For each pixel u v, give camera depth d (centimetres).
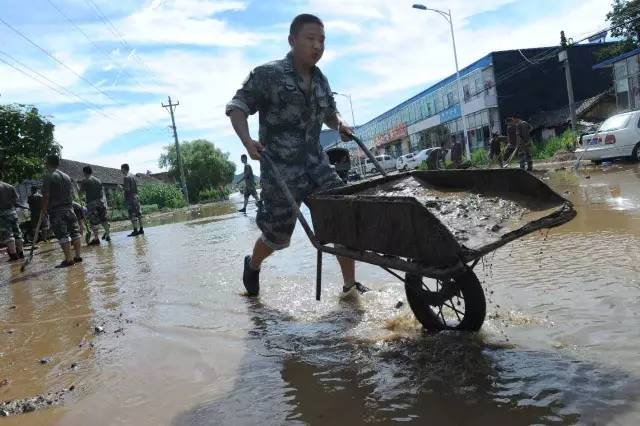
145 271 695
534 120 4072
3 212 1070
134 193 1472
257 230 1081
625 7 3331
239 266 636
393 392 246
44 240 1527
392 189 354
